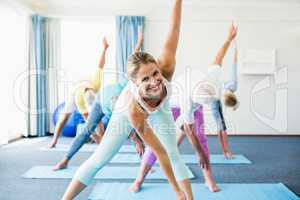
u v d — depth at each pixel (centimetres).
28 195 238
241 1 555
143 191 244
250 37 573
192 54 575
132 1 557
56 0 545
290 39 573
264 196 232
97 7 569
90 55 575
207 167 251
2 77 463
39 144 463
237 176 293
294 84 573
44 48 560
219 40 574
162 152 130
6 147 439
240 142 500
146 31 573
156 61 136
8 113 493
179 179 151
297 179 284
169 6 569
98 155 157
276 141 511
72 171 304
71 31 575
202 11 572
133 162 345
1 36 462
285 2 558
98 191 243
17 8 492
